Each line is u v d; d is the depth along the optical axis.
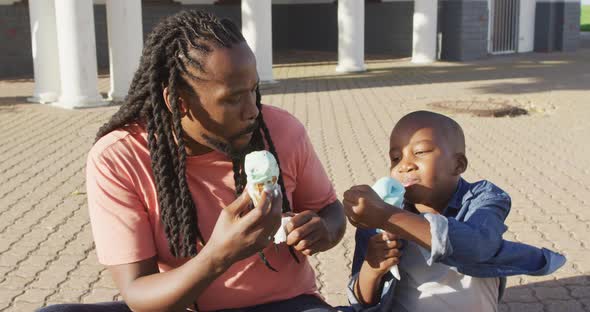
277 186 1.97
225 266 1.96
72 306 2.28
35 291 4.45
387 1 19.38
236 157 2.27
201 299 2.39
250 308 2.43
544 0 20.23
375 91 12.97
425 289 2.66
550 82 13.85
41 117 10.50
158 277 2.08
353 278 2.75
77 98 11.13
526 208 5.97
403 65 17.22
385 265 2.49
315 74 15.70
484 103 11.34
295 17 22.06
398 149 2.61
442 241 2.28
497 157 7.88
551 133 9.20
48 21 11.60
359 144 8.61
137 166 2.27
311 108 11.20
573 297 4.21
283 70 16.61
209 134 2.19
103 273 4.75
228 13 19.47
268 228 1.91
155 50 2.17
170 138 2.23
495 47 19.78
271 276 2.42
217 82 2.08
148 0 18.08
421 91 12.88
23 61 16.20
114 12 11.47
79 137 9.12
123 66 11.61
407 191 2.60
